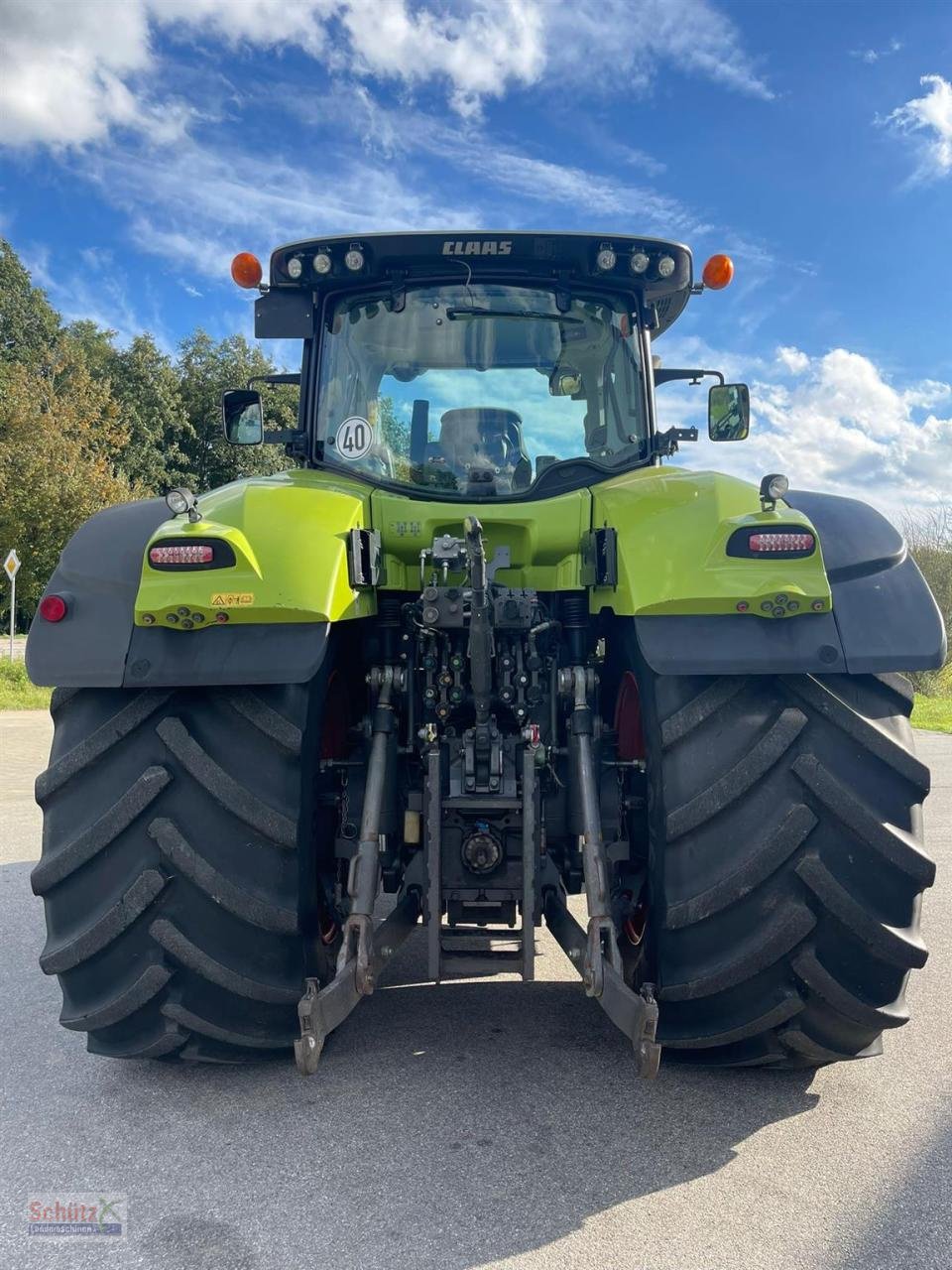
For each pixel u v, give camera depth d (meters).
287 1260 1.87
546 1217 2.01
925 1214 2.02
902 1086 2.64
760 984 2.31
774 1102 2.54
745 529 2.32
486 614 2.48
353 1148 2.29
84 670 2.28
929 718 13.97
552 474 3.19
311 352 3.31
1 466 27.22
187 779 2.34
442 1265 1.85
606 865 2.51
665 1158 2.25
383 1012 3.14
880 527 2.52
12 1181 2.15
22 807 6.88
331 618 2.32
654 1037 2.22
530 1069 2.72
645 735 2.50
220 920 2.33
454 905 2.69
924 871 2.24
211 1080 2.66
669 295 3.40
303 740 2.37
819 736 2.28
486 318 3.24
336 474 3.21
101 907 2.35
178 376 47.34
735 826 2.28
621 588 2.54
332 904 2.80
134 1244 1.92
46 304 48.97
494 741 2.67
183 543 2.28
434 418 3.21
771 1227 1.98
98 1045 2.51
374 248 3.12
